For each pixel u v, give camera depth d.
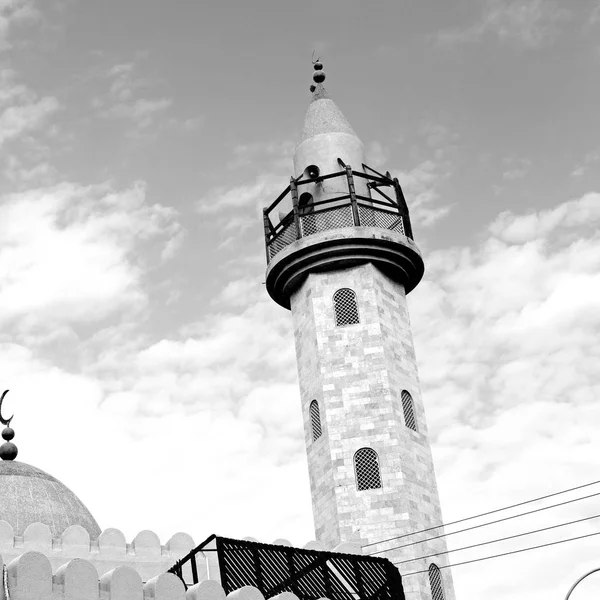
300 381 41.59
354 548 34.25
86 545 29.94
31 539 29.16
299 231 42.28
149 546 30.81
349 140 45.88
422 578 36.34
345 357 40.25
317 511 38.97
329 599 27.25
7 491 33.84
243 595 24.05
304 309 42.00
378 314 40.91
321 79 49.81
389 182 44.72
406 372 41.06
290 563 27.73
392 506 37.44
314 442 39.97
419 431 40.22
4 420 37.59
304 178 45.06
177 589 23.30
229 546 27.05
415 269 43.28
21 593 21.33
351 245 41.41
